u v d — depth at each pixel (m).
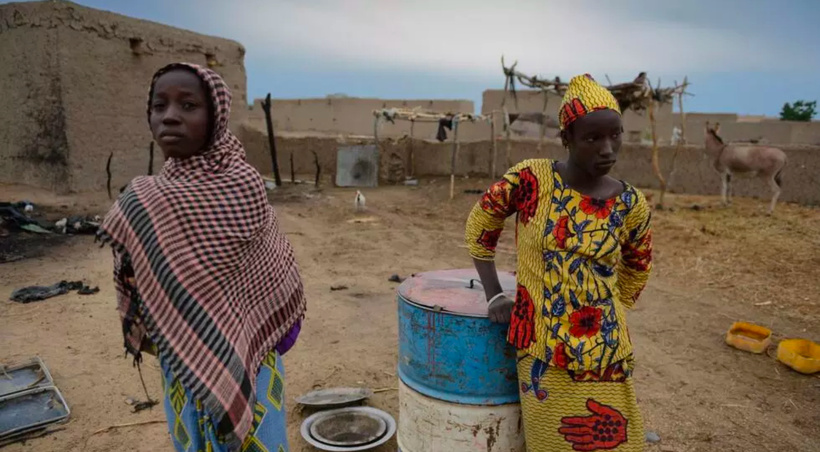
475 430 2.51
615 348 2.13
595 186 2.15
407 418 2.69
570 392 2.14
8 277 6.61
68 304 5.76
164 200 1.89
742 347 4.99
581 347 2.10
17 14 11.73
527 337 2.20
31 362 4.27
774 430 3.71
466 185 15.64
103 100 12.62
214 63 16.22
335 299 6.25
